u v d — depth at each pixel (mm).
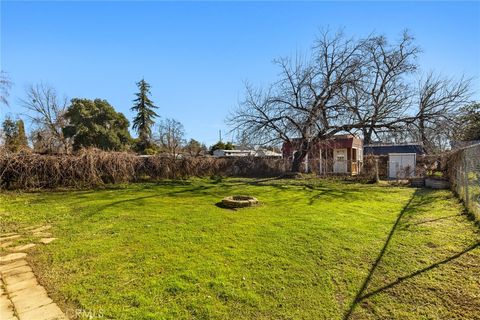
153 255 3660
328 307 2475
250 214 6312
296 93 16016
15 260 3535
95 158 11984
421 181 12477
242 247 3992
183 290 2721
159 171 14984
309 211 6699
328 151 20953
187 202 7934
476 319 2301
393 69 15789
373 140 20031
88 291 2713
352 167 18703
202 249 3896
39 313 2346
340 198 8977
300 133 16109
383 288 2816
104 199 8352
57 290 2744
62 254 3715
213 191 10688
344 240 4336
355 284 2900
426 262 3469
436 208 6926
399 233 4711
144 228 5023
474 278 3018
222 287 2785
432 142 15289
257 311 2398
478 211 5492
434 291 2754
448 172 11586
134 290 2719
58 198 8516
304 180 15523
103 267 3281
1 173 10039
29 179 10523
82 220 5637
